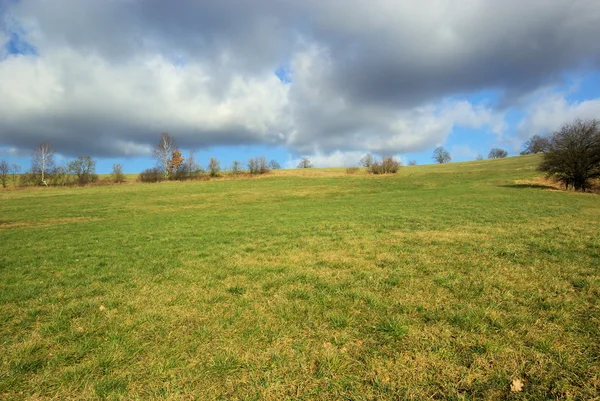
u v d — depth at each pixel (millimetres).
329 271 8367
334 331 5070
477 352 4281
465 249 10070
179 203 36906
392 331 4930
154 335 5160
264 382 3887
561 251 9312
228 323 5461
